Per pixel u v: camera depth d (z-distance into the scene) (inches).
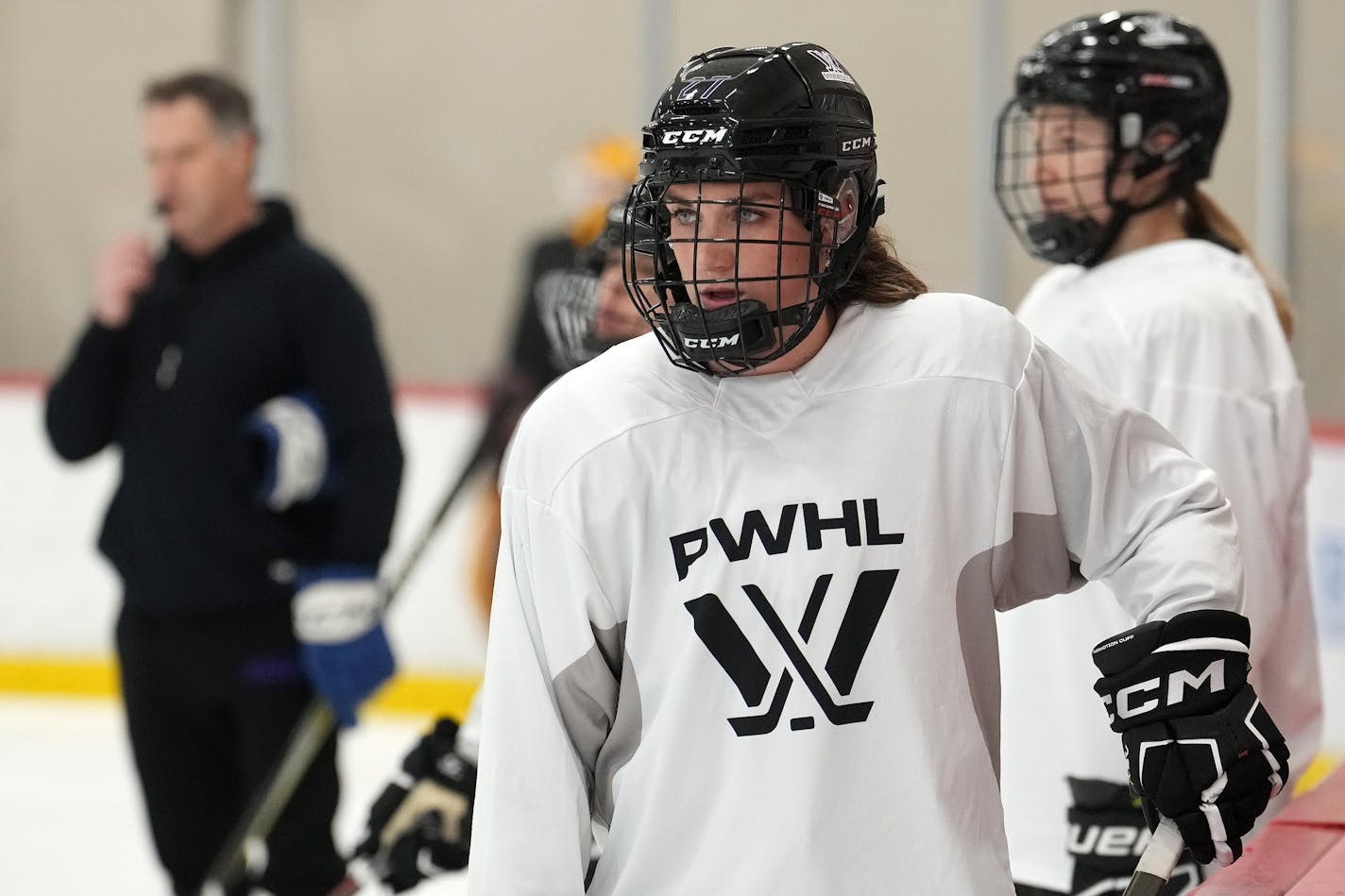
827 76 171.9
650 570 172.1
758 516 169.6
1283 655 253.8
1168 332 241.3
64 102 756.0
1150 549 178.9
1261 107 599.8
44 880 514.0
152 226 757.9
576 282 321.7
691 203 169.6
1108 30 249.6
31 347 765.9
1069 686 247.6
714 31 707.4
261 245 397.4
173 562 392.5
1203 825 171.8
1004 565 177.6
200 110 391.5
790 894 163.9
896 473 170.7
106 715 686.5
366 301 403.2
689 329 167.2
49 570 708.7
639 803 173.2
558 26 737.0
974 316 178.5
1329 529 570.3
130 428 400.5
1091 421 180.7
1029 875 252.5
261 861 394.6
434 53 744.3
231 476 392.5
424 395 695.7
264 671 393.1
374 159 752.3
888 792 166.1
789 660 167.0
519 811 174.2
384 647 391.9
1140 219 256.2
